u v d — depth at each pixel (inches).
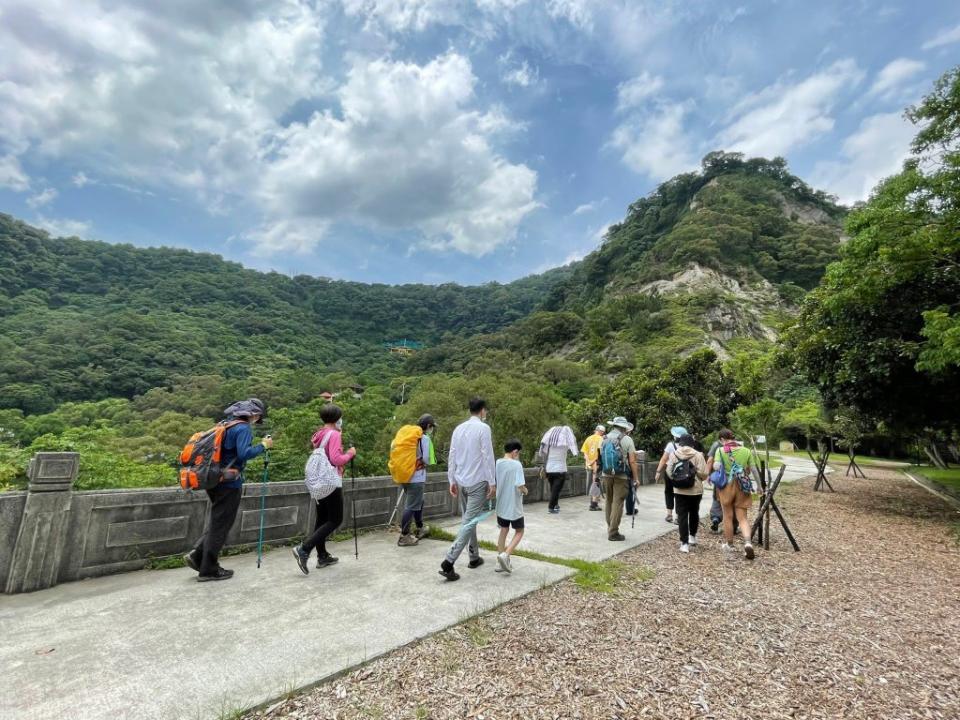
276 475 259.4
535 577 177.0
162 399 2445.9
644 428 644.7
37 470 148.8
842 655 128.9
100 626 122.6
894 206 338.0
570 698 99.6
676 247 4082.2
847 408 561.9
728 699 103.3
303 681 99.1
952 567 232.1
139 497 170.1
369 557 197.0
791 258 3799.2
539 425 591.5
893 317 376.5
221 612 134.4
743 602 165.8
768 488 275.6
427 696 97.4
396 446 218.8
